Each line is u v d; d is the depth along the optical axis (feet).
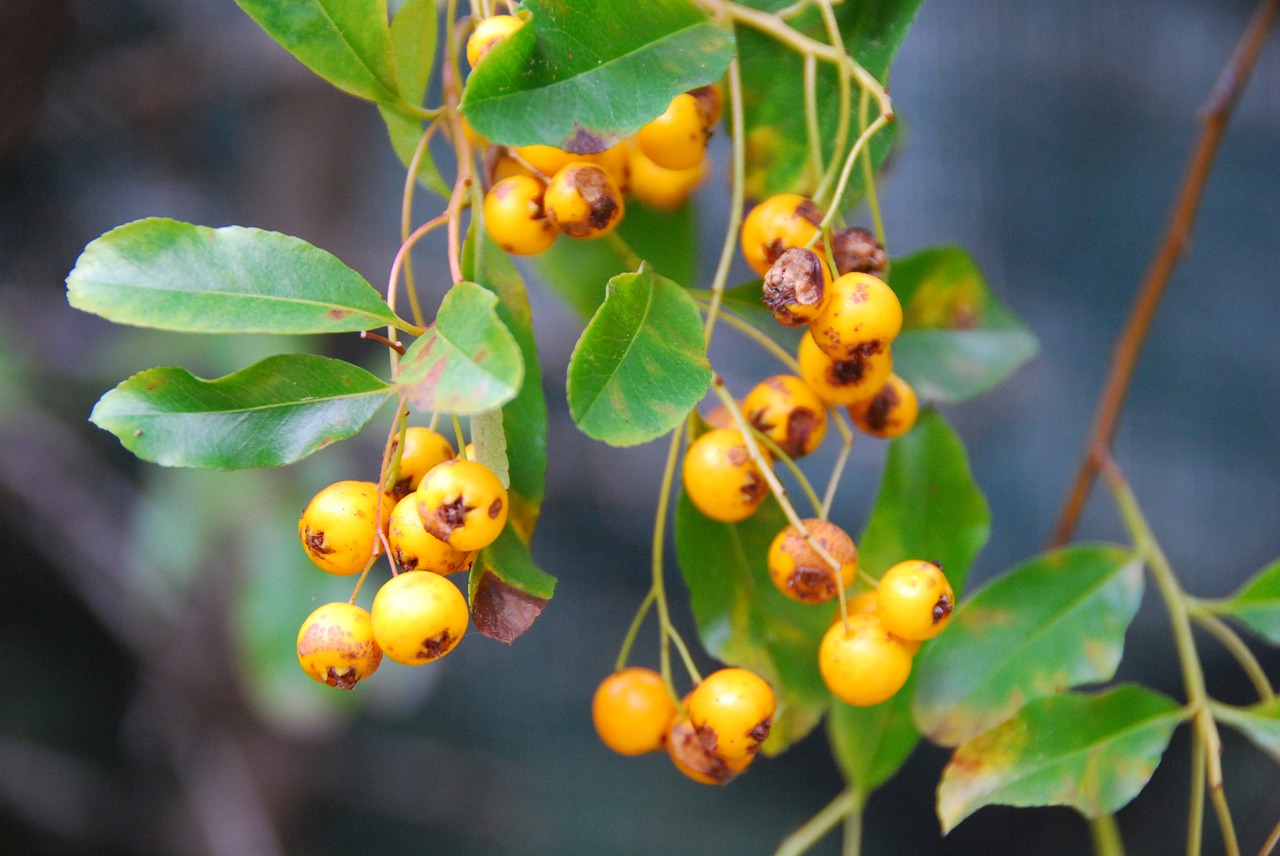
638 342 0.93
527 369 0.97
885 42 1.00
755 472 0.97
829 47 0.98
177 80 1.98
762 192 1.01
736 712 0.97
